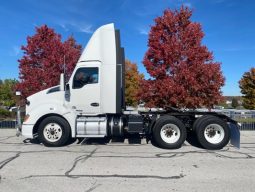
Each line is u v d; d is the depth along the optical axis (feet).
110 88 35.19
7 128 52.80
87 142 37.14
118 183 20.62
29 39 63.26
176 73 56.18
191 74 54.24
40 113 34.22
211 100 55.52
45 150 32.04
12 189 19.39
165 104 56.03
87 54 35.40
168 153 30.60
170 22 59.31
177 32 60.18
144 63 60.23
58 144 33.99
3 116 77.61
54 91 35.60
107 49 35.32
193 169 24.31
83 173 23.08
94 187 19.76
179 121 33.24
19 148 33.24
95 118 34.88
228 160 27.55
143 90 58.59
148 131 35.50
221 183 20.66
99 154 29.99
